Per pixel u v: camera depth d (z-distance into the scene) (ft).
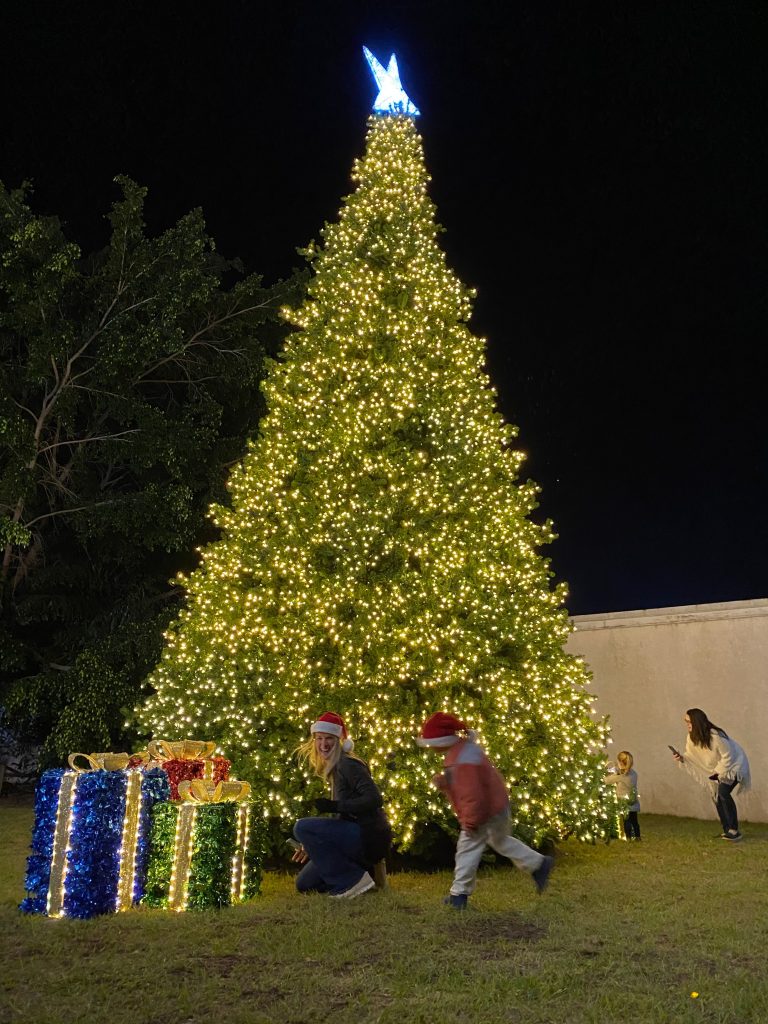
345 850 19.30
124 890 18.31
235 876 18.78
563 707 24.81
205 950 14.97
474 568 25.20
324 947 15.02
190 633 26.11
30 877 17.90
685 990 12.84
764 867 23.34
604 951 14.80
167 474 53.21
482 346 29.99
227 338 53.98
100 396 49.03
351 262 29.68
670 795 36.76
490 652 23.90
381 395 27.14
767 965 14.10
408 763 22.45
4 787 48.96
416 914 17.56
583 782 24.39
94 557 52.29
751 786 34.45
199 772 20.29
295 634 24.17
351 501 25.55
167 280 48.32
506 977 13.29
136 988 13.02
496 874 21.91
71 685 46.19
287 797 22.58
